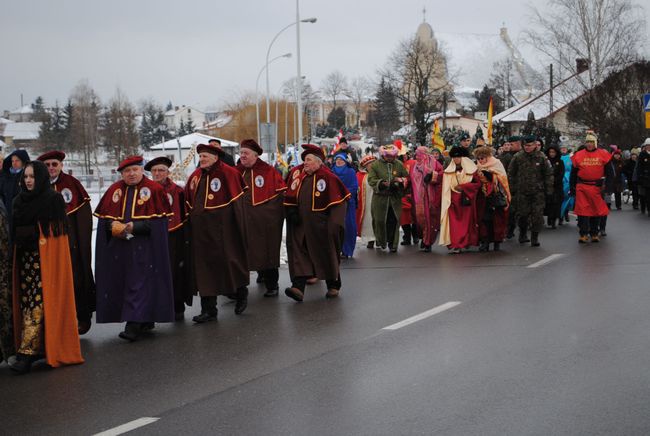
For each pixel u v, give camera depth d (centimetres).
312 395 684
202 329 983
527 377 710
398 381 714
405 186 1627
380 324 952
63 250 823
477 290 1149
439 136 2172
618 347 805
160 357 845
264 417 632
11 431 628
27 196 813
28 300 818
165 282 940
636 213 2447
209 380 745
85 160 8688
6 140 13100
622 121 4041
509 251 1574
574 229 1984
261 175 1171
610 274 1247
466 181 1570
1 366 849
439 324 936
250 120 8156
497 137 2875
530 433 575
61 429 627
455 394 670
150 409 666
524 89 11175
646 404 631
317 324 972
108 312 940
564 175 2053
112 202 942
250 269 1158
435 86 10619
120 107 8894
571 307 1006
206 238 1023
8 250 815
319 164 1141
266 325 983
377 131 10262
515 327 906
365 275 1342
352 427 601
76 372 798
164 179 1072
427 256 1556
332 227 1129
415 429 591
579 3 4394
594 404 634
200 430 609
